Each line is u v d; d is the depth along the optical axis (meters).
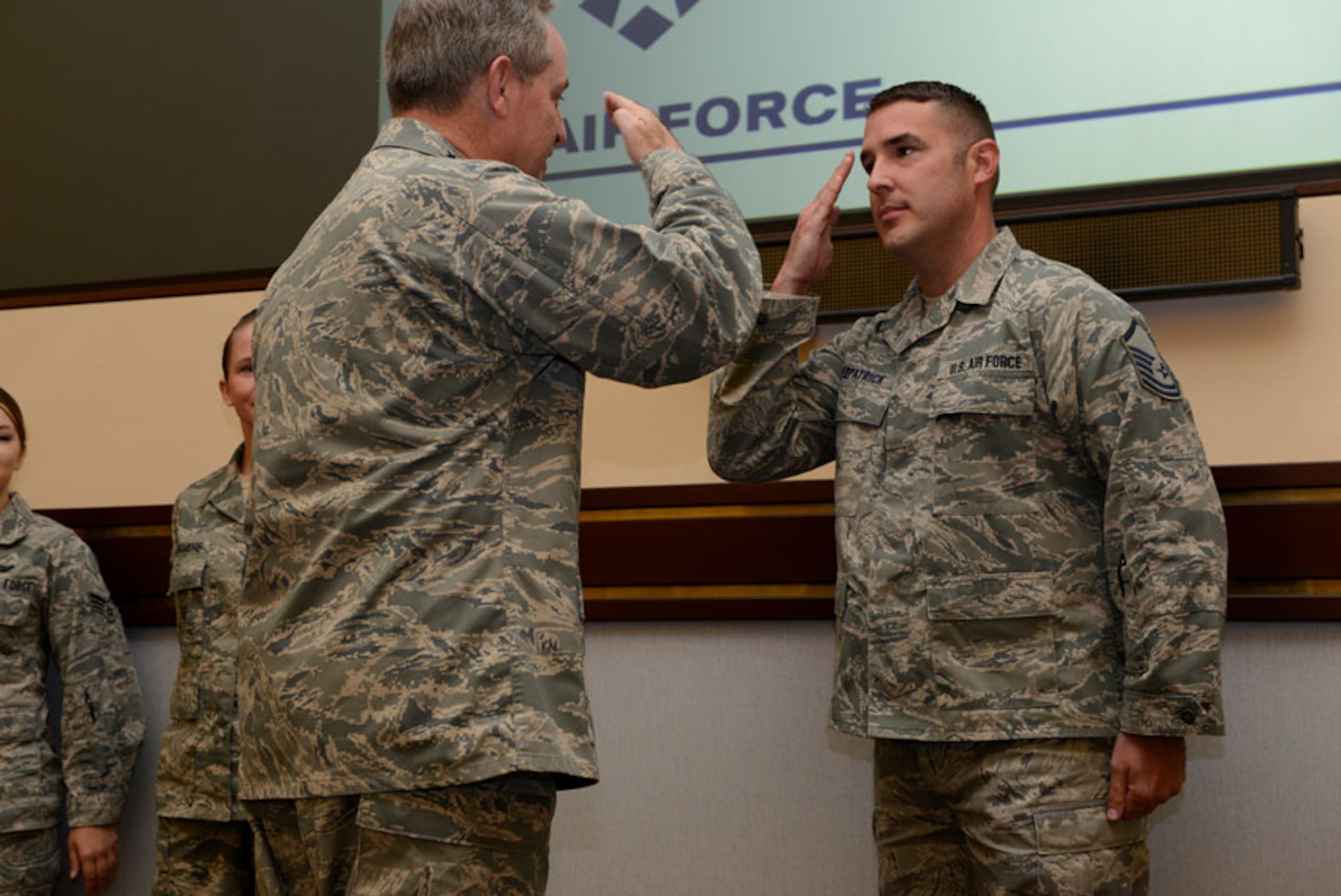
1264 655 2.29
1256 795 2.28
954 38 2.62
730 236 1.58
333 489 1.46
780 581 2.57
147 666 3.07
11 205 3.36
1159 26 2.49
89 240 3.29
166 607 3.03
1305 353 2.38
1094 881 1.80
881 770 2.07
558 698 1.44
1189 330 2.44
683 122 2.80
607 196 2.85
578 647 1.47
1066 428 1.91
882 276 2.58
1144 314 2.47
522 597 1.45
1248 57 2.44
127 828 3.03
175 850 2.66
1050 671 1.85
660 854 2.63
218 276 3.18
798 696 2.57
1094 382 1.87
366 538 1.44
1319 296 2.38
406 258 1.48
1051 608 1.87
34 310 3.35
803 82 2.73
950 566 1.91
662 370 1.50
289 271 1.58
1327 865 2.23
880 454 2.03
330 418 1.47
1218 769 2.30
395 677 1.40
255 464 1.55
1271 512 2.28
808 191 2.71
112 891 3.02
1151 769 1.80
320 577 1.45
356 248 1.51
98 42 3.35
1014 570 1.89
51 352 3.32
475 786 1.40
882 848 2.07
